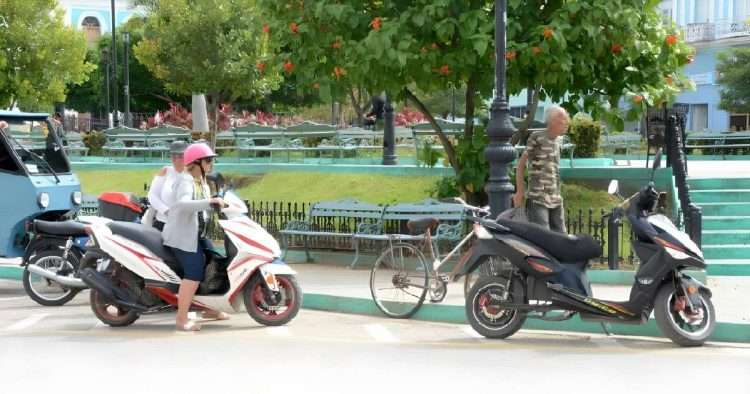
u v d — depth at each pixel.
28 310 14.55
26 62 39.97
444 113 61.81
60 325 13.15
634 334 12.07
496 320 11.80
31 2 39.69
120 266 12.77
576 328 12.34
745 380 9.34
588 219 17.06
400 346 11.31
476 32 16.27
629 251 16.78
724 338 11.52
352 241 18.22
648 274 11.15
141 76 67.38
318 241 18.83
